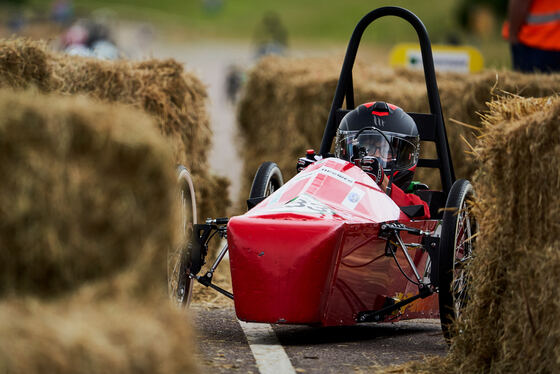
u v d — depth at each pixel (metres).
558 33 38.69
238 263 14.16
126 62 22.27
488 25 130.25
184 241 15.59
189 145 23.67
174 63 23.12
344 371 12.98
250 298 14.10
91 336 8.09
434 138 20.00
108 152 9.06
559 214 11.57
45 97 9.40
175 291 15.55
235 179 40.69
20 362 7.60
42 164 8.74
